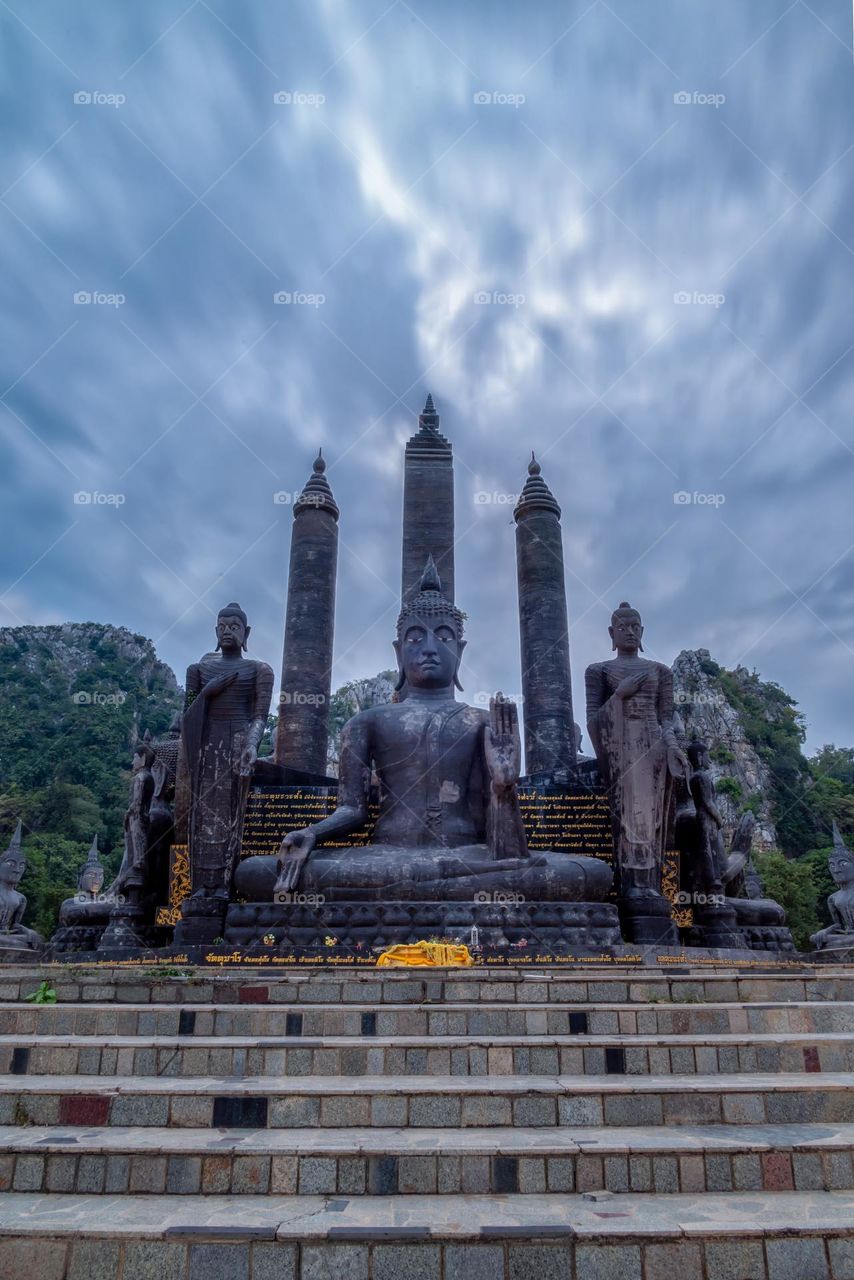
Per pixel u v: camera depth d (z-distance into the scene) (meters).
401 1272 4.13
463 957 11.08
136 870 14.75
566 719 21.11
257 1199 4.79
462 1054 6.45
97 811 79.12
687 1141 5.11
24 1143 5.06
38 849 65.44
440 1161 4.94
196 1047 6.43
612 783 14.52
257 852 14.76
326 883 12.64
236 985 8.72
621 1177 4.93
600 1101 5.66
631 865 13.97
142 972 9.59
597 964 11.41
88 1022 7.69
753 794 80.25
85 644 113.75
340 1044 6.43
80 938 15.88
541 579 22.14
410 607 16.73
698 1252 4.18
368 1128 5.55
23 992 8.74
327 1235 4.17
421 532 25.30
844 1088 5.77
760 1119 5.68
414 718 15.02
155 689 109.44
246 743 14.14
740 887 17.50
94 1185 4.93
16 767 84.75
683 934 14.45
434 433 26.91
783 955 13.78
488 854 13.39
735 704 91.56
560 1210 4.54
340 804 14.39
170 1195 4.86
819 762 97.25
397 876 12.65
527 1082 5.99
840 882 22.53
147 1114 5.61
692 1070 6.43
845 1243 4.21
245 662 14.83
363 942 12.02
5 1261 4.19
